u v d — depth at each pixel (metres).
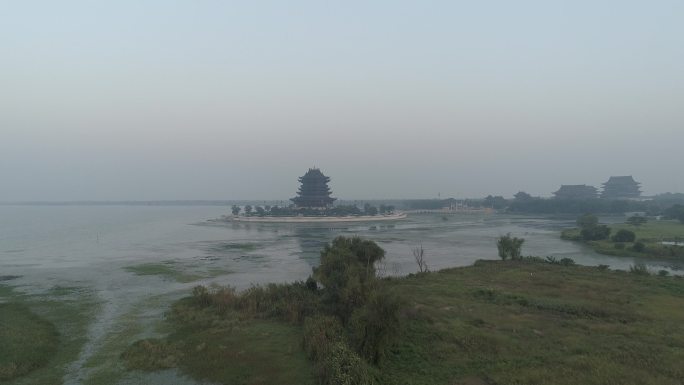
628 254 81.50
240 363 26.72
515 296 41.88
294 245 105.81
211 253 90.19
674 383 22.56
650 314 36.12
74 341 31.83
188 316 37.53
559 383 22.66
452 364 25.58
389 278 52.34
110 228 167.25
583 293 44.25
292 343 30.06
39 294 49.56
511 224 180.25
